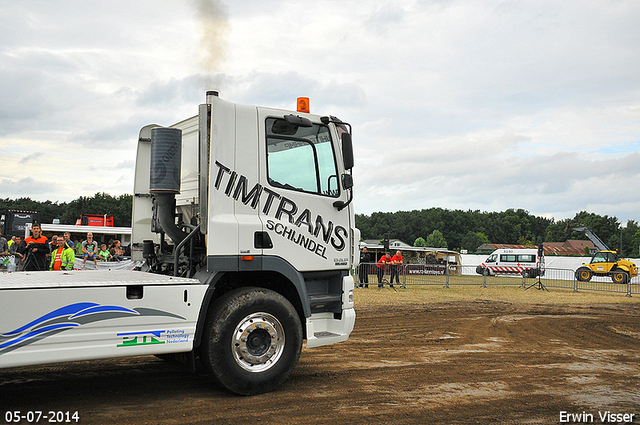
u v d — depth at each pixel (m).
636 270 30.00
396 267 20.84
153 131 5.21
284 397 4.95
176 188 5.24
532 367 6.73
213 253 4.79
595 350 8.27
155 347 4.39
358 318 11.41
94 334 4.09
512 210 147.25
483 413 4.67
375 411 4.62
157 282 4.44
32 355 3.81
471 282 24.83
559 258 36.84
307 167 5.60
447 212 129.38
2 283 3.95
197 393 5.02
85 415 4.29
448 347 8.13
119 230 28.00
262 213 5.16
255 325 4.93
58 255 9.60
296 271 5.32
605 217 115.31
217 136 4.94
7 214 24.12
